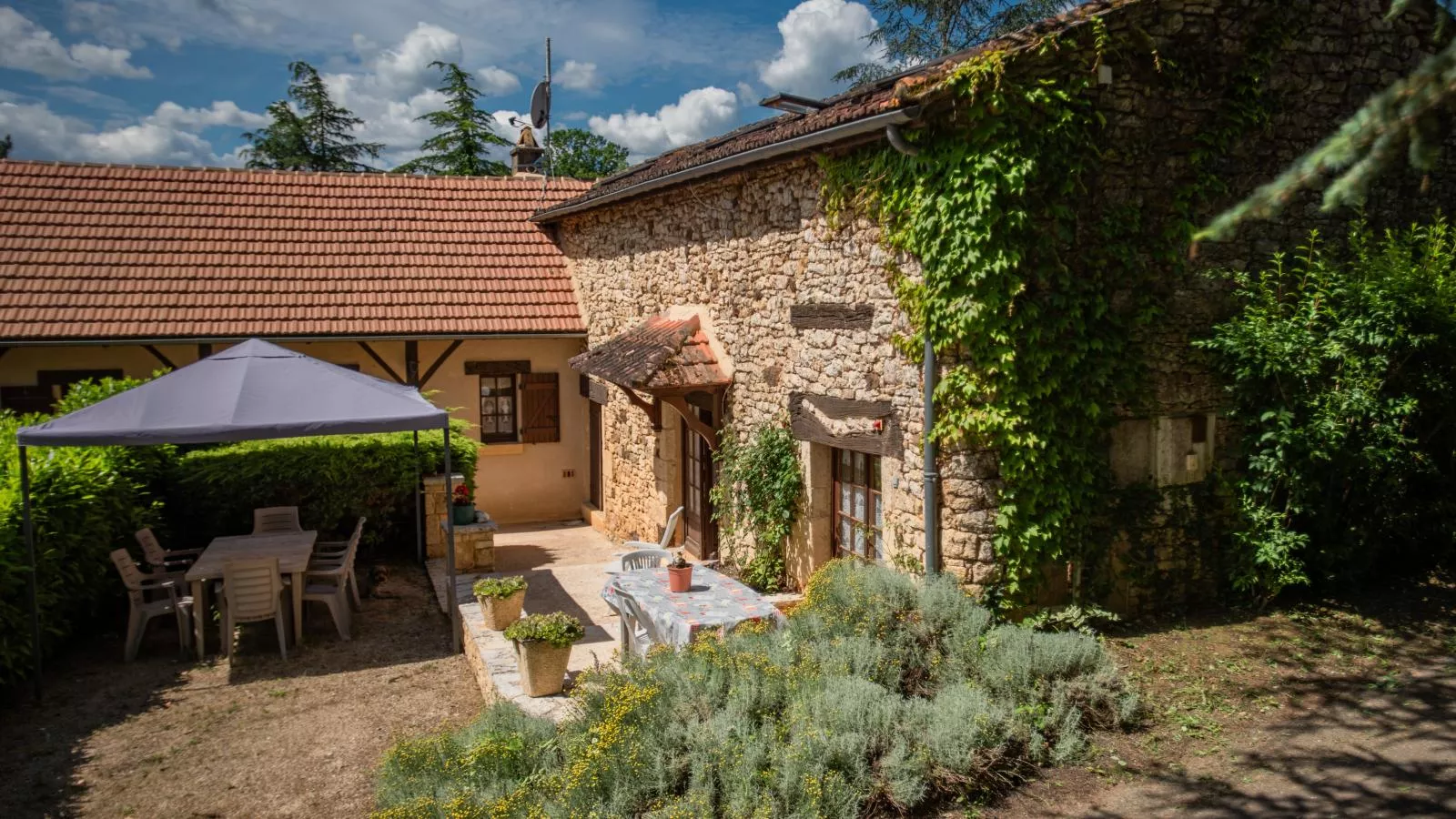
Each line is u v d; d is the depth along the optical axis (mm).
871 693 5125
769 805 4301
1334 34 6969
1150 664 6094
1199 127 6648
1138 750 5191
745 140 8539
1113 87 6367
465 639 7883
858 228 7012
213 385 7520
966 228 6027
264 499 10141
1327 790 4684
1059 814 4637
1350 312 6750
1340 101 7059
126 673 7461
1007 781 4895
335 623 8625
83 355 11961
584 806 4449
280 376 7707
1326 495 7012
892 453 6793
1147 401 6727
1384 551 7633
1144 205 6582
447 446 7832
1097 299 6406
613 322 12234
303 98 30750
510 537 12867
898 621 5980
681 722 5062
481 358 13578
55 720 6566
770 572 8500
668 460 10711
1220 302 6910
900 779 4645
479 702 6875
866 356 7020
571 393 14094
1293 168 2352
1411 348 6684
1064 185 6176
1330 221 7234
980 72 5809
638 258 11359
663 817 4293
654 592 6738
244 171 14453
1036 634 5895
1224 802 4652
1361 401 6508
